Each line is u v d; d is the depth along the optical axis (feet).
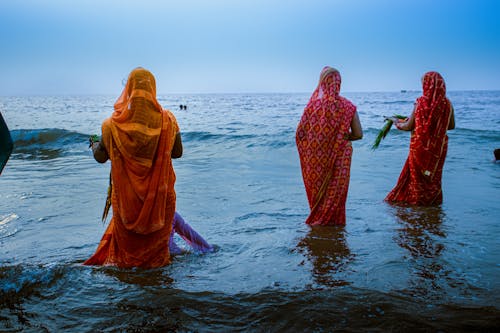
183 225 13.19
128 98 11.21
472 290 10.07
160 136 11.25
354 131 16.11
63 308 9.24
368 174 27.66
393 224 16.39
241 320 8.74
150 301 9.43
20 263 12.44
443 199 20.70
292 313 8.87
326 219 16.31
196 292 9.84
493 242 13.93
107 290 10.07
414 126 19.74
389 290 10.10
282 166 31.81
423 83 19.53
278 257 12.76
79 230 16.21
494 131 50.01
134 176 11.12
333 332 8.23
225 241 14.56
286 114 111.24
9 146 10.41
